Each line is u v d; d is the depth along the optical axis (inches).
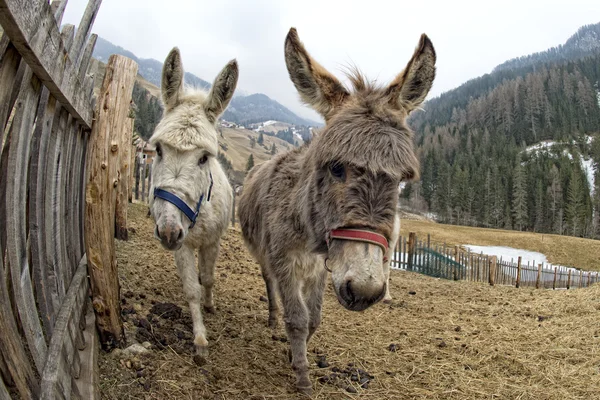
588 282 756.6
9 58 59.9
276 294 190.4
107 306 122.2
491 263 495.5
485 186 3095.5
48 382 75.2
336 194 95.0
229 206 184.5
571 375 173.8
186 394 116.3
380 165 89.9
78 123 131.6
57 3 85.3
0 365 71.1
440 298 334.0
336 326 215.5
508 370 179.2
